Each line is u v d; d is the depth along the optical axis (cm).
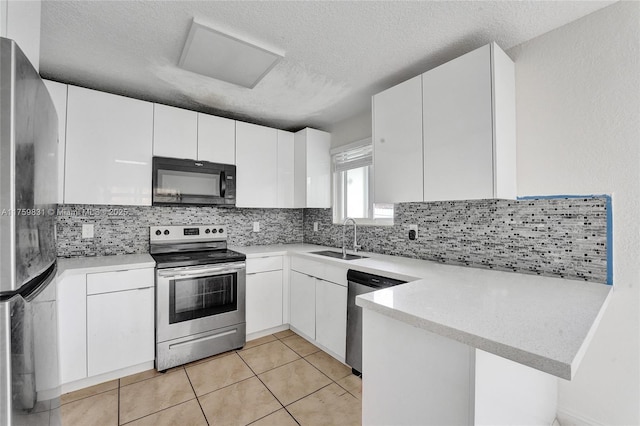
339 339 234
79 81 232
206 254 271
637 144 143
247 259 275
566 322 97
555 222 168
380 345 117
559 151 167
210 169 278
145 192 246
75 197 218
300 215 393
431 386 99
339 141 334
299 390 202
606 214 152
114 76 225
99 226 257
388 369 114
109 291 210
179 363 233
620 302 148
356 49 190
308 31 171
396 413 111
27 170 85
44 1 145
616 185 149
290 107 291
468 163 171
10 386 75
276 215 370
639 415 144
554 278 165
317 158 333
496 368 99
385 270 195
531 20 161
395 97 212
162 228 283
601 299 124
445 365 96
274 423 171
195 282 243
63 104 214
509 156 174
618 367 149
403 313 106
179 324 234
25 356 84
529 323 96
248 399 192
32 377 90
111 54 195
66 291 195
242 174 302
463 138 174
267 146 321
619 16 147
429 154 191
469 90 171
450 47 188
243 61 199
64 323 193
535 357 75
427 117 192
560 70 166
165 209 289
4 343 74
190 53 188
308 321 272
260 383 210
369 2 148
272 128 325
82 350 200
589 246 157
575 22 161
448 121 181
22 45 109
